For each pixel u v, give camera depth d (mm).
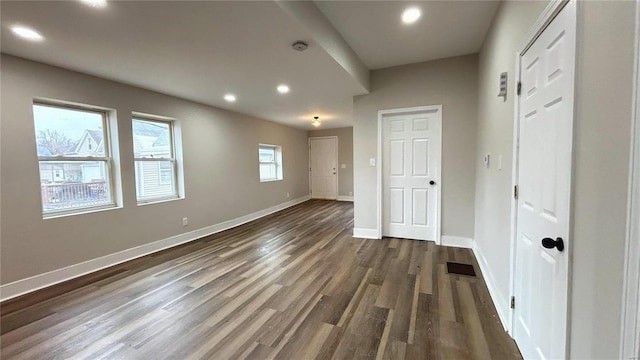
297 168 8031
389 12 2467
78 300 2432
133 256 3541
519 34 1745
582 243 1001
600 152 883
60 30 2072
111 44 2334
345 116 6098
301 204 7809
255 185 6055
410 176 4074
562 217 1155
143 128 3838
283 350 1756
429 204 4004
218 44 2377
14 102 2539
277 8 1846
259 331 1956
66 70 2881
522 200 1684
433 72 3730
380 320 2066
